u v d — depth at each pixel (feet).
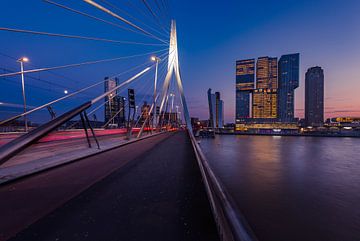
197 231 8.27
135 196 12.71
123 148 41.34
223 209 5.50
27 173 18.02
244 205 79.56
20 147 11.86
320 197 90.99
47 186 14.99
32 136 12.85
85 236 8.19
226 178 134.10
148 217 9.70
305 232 54.08
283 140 449.89
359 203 81.66
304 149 293.43
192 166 22.63
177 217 9.64
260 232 54.24
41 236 8.24
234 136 574.15
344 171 151.94
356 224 58.75
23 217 9.93
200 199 12.04
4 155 10.91
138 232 8.35
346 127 640.99
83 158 28.07
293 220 61.77
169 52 146.20
